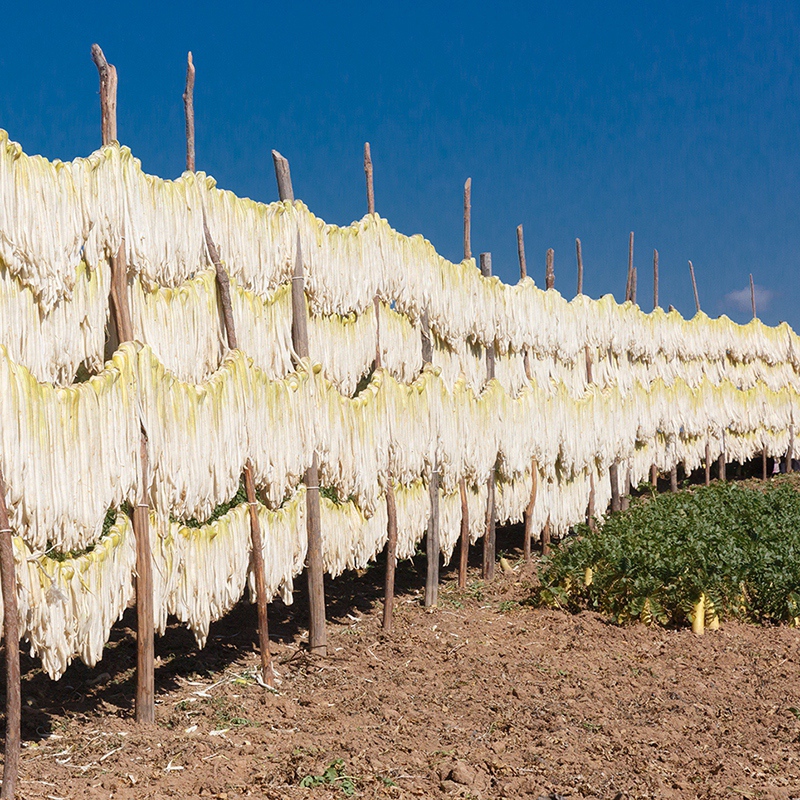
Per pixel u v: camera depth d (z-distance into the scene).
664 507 12.91
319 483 8.37
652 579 9.49
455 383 10.42
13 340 5.26
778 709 7.19
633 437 15.29
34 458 5.09
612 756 6.06
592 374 14.33
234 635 8.70
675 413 17.06
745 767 6.00
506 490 11.85
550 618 9.67
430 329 10.11
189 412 6.49
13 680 4.91
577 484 13.60
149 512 6.27
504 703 7.05
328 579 11.24
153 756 5.65
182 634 8.55
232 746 5.88
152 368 6.14
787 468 22.09
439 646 8.59
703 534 10.49
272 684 7.36
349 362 8.64
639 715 6.93
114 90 6.10
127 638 8.33
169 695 6.94
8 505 4.97
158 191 6.41
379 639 8.77
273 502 7.58
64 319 5.66
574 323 13.52
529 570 11.98
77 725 6.19
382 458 8.89
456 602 10.32
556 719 6.71
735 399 19.59
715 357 18.73
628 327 15.16
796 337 22.09
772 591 9.80
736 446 19.84
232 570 7.07
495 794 5.35
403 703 6.94
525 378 12.27
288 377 7.69
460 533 10.80
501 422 11.29
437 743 6.14
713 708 7.15
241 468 7.02
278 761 5.64
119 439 5.82
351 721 6.49
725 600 9.76
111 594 5.89
